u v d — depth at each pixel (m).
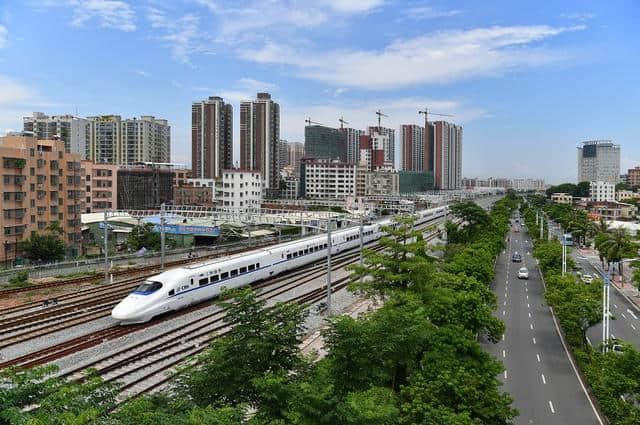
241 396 17.42
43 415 13.14
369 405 14.76
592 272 77.94
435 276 33.56
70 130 160.88
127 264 62.50
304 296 48.78
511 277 70.75
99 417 14.01
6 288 47.41
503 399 20.42
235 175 135.12
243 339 18.56
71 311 40.62
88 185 119.31
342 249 75.69
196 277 42.31
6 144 72.31
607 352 29.95
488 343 40.44
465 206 82.44
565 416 27.81
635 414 21.78
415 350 22.88
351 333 19.39
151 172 151.50
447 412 18.61
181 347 32.47
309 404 14.67
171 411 16.00
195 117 192.75
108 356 29.95
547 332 43.62
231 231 85.69
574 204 193.00
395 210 144.62
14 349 31.55
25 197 70.00
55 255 64.75
